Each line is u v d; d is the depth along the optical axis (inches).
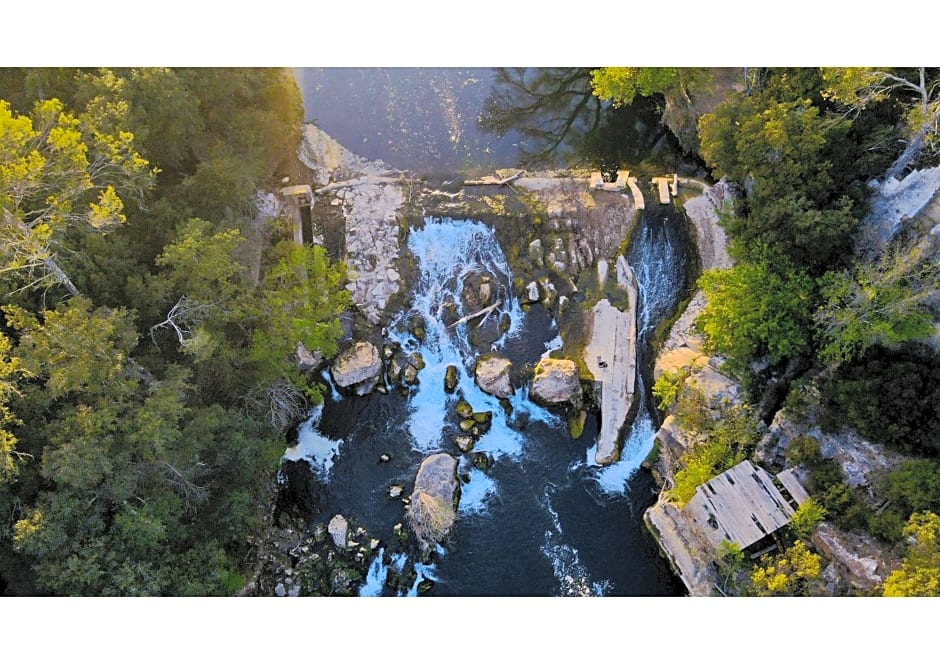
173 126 1750.7
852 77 1620.3
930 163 1669.5
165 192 1780.3
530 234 2110.0
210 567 1493.6
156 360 1549.0
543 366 1916.8
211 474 1635.1
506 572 1701.5
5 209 1224.8
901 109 1723.7
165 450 1424.7
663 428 1808.6
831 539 1513.3
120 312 1440.7
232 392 1729.8
